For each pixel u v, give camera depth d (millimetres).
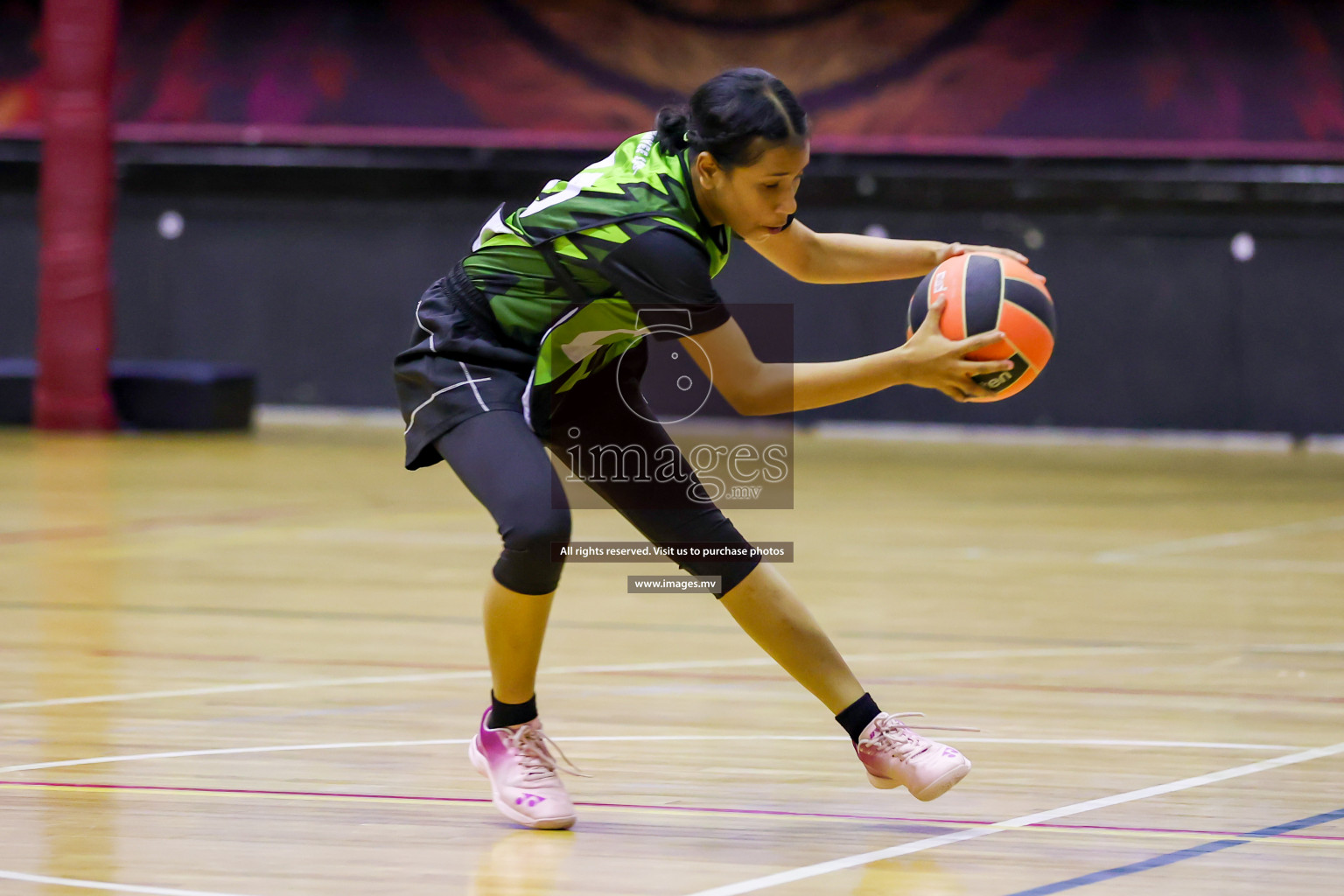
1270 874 6688
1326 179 40625
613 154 7262
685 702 10570
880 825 7547
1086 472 32375
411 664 11984
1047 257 42656
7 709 10188
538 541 7000
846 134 43344
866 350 43094
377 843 7184
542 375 7363
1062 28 42281
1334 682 11398
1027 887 6516
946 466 33312
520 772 7539
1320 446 40625
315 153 45250
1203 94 41688
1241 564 18438
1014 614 14672
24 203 46344
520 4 44344
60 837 7203
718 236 7164
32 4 45938
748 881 6609
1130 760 8930
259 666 11844
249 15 45469
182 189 46000
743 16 43500
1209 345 41812
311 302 46000
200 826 7441
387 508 23922
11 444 34094
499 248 7301
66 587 15742
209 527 21141
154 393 38312
